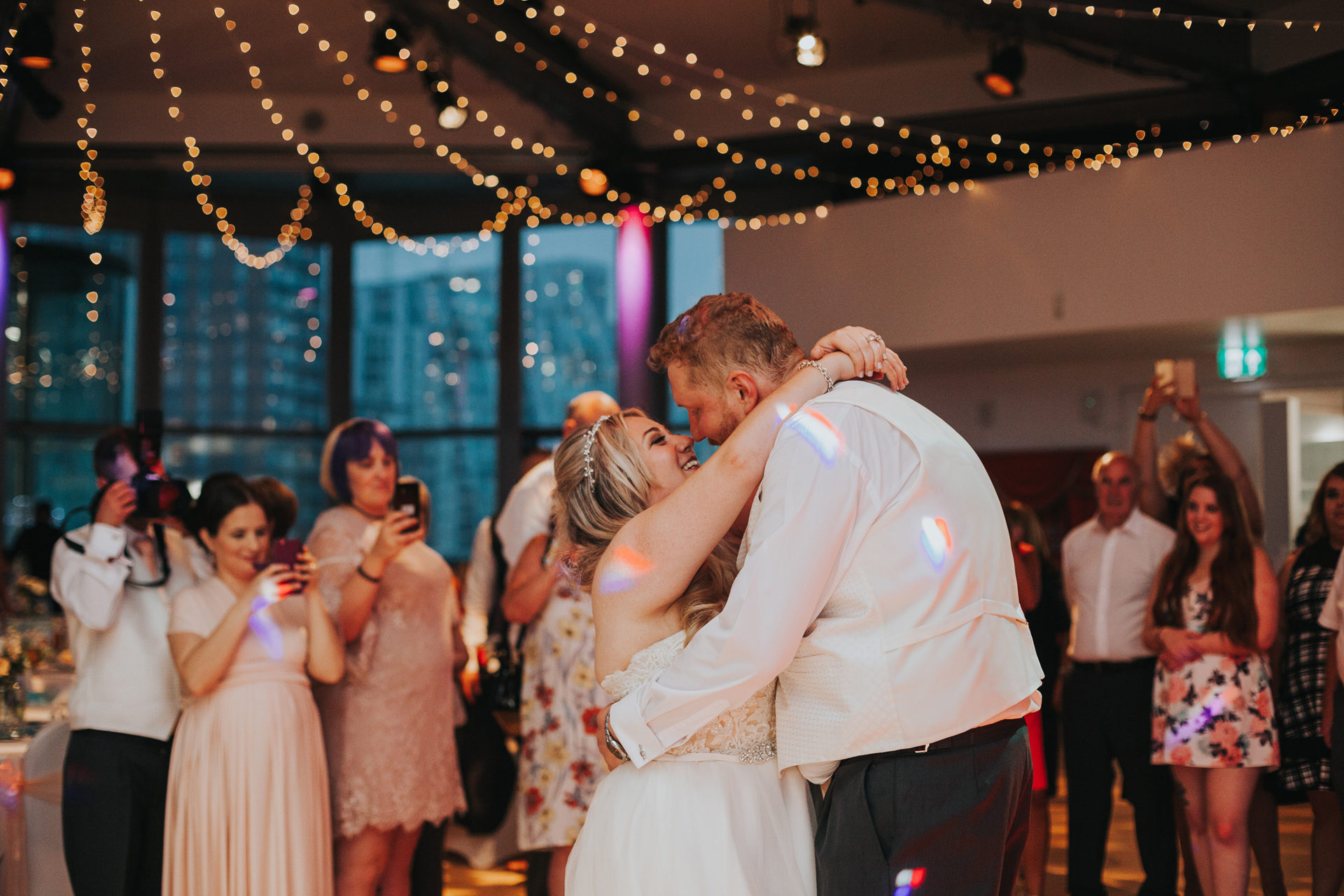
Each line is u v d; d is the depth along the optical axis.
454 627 3.34
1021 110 7.44
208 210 9.87
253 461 10.04
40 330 9.58
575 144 9.23
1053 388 8.16
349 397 10.16
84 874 2.65
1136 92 7.07
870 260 7.36
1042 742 3.59
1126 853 4.44
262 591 2.58
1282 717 3.47
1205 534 3.39
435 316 10.12
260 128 9.23
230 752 2.57
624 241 9.46
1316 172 5.90
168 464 9.83
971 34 7.54
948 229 7.09
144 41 8.01
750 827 1.44
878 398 1.46
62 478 9.66
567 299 9.87
